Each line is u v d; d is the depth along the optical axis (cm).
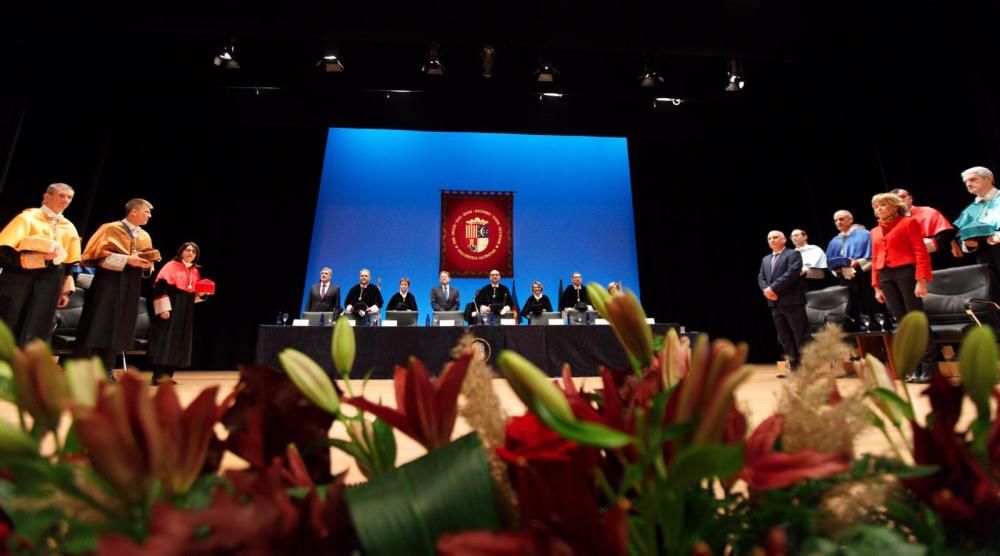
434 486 18
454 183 778
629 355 26
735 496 23
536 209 780
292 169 735
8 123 475
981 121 432
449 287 659
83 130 567
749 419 24
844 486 21
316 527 18
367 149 773
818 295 457
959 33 440
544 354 434
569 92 632
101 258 341
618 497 19
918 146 499
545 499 18
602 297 27
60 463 17
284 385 26
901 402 23
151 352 400
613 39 477
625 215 789
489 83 626
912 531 23
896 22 454
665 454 19
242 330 684
